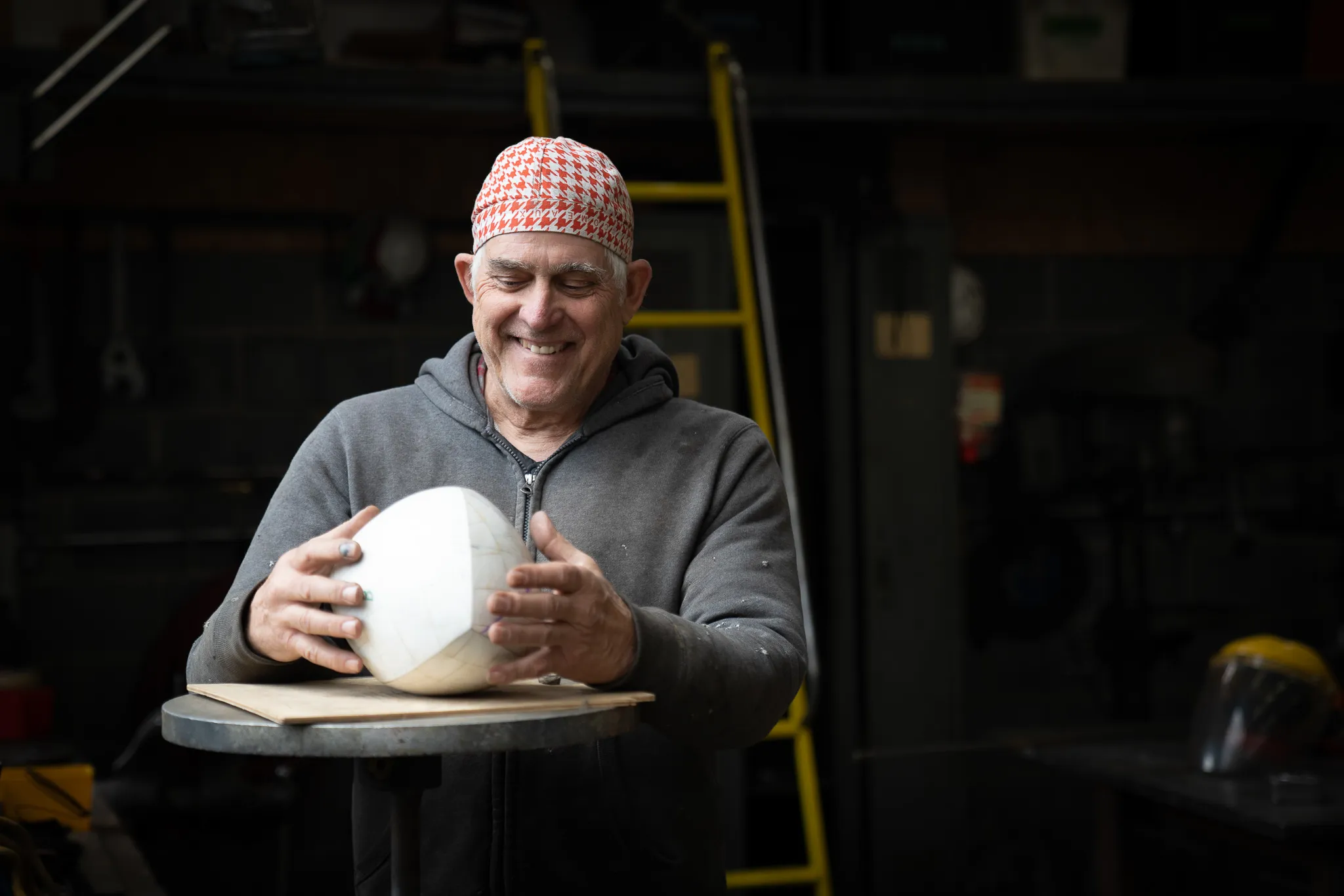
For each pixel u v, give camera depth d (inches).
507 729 35.3
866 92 133.3
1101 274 166.4
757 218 118.7
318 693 40.8
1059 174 165.3
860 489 147.0
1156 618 162.9
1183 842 87.1
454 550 40.4
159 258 146.1
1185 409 162.6
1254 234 166.7
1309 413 170.7
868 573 145.0
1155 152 166.6
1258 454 166.9
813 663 109.7
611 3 145.3
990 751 106.0
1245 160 167.9
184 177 145.6
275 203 147.9
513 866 48.1
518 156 47.9
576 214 47.2
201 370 148.0
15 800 68.4
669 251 136.1
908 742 144.0
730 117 119.9
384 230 146.3
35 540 142.5
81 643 143.5
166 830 103.3
